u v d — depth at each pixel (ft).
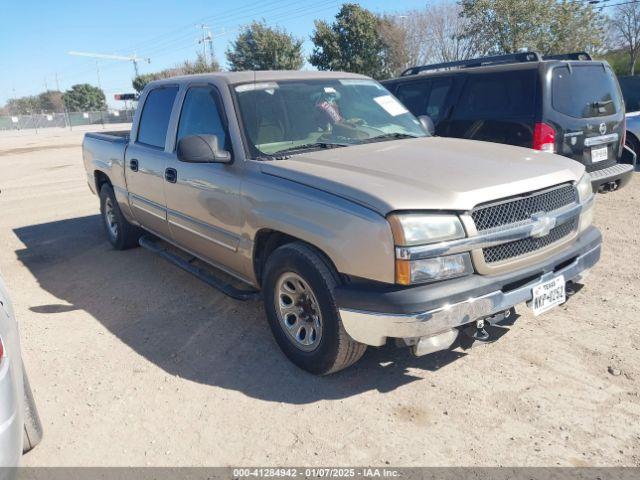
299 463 9.34
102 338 14.24
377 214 9.70
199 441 10.02
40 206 32.35
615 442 9.44
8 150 84.17
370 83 16.51
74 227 26.58
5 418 6.90
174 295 16.90
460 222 9.82
